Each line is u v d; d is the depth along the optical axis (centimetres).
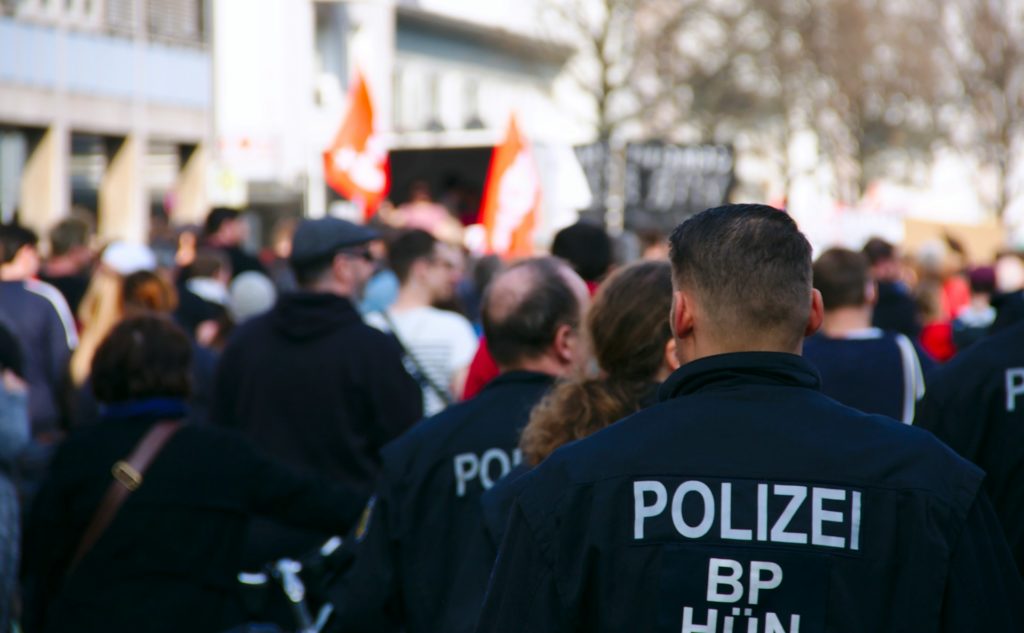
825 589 370
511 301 621
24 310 1141
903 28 5491
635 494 384
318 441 846
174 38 4128
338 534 711
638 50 5175
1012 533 622
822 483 377
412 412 860
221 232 1669
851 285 827
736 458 383
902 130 5734
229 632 717
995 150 5334
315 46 4894
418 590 601
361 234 877
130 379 696
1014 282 1570
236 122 4297
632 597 379
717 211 404
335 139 1841
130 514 682
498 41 6241
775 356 393
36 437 1123
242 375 866
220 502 691
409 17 5728
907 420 802
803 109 5719
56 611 680
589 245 899
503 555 395
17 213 3569
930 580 367
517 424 608
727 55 5369
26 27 3450
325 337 855
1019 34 5238
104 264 1110
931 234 2780
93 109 3750
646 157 2419
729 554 375
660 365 544
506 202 1762
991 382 625
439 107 5988
